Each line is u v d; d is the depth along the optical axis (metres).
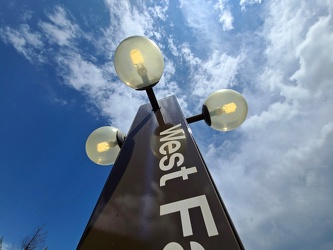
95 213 1.24
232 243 0.91
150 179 1.40
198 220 1.04
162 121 2.16
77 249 1.06
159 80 2.19
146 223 1.11
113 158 2.72
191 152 1.56
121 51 2.07
